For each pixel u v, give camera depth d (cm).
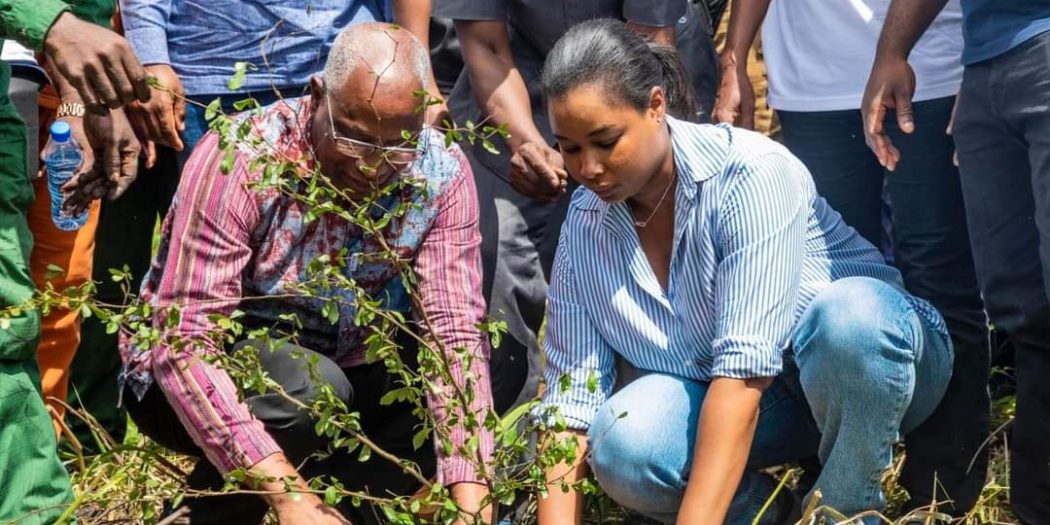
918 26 561
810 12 622
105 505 495
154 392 477
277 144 462
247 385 424
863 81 612
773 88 642
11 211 457
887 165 561
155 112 571
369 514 520
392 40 445
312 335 495
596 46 444
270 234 469
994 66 517
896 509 583
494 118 582
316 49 588
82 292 427
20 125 463
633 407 489
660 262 493
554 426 447
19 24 426
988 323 597
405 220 479
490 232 595
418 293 478
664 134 465
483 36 586
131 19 584
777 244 465
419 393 431
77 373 636
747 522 514
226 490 425
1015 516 580
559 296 505
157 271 481
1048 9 501
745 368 460
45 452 458
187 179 461
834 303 480
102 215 641
